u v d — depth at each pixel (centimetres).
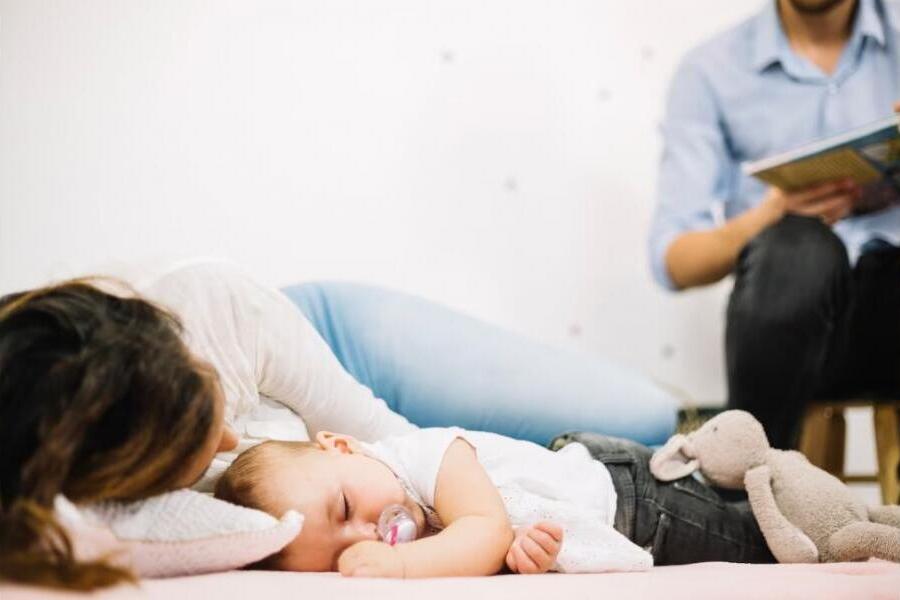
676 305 186
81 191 159
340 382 98
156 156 163
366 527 76
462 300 179
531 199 184
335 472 76
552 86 186
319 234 171
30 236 156
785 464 94
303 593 54
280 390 94
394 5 179
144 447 62
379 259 175
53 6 160
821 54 188
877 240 169
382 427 102
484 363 133
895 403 159
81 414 59
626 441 102
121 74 162
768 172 156
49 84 159
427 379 130
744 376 159
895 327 159
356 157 175
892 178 150
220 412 68
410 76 179
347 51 175
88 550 57
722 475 96
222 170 166
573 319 184
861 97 187
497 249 181
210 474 84
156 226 162
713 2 193
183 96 165
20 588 50
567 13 188
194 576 63
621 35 190
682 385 185
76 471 60
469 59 182
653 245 186
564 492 89
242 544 66
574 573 75
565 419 135
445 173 180
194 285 87
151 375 63
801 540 88
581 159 187
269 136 170
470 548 71
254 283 93
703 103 190
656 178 189
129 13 163
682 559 92
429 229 178
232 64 168
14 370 60
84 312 65
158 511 64
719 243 179
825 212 161
